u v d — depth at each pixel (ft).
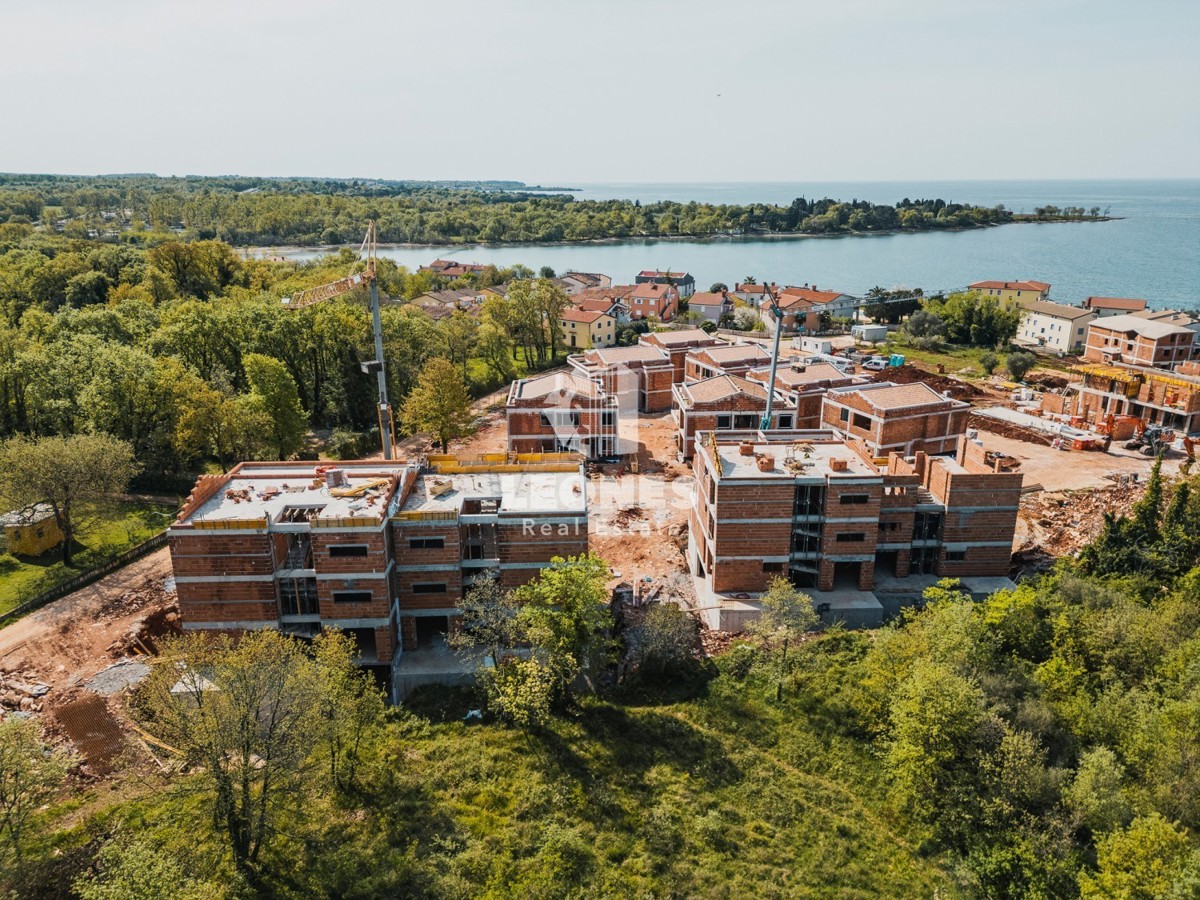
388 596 178.81
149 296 464.65
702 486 228.43
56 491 211.41
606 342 549.95
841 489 205.67
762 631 189.37
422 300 617.21
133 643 185.78
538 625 171.12
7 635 187.73
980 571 222.69
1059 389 425.28
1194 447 318.45
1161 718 150.71
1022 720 156.66
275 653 142.72
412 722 166.91
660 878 131.44
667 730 168.14
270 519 176.04
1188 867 113.70
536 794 146.41
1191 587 197.36
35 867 119.14
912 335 555.28
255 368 299.99
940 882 135.23
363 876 127.24
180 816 136.36
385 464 209.26
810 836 143.74
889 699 167.12
